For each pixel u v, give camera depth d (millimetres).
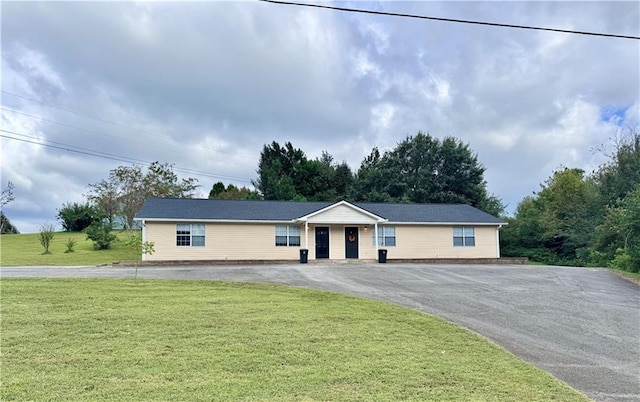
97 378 5645
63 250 30859
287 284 13836
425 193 42719
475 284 14938
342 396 5250
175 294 11422
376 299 11688
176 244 24219
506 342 8133
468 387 5707
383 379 5879
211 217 24609
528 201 43375
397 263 24766
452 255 27641
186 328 8156
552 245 36031
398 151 45938
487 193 44406
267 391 5340
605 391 5867
